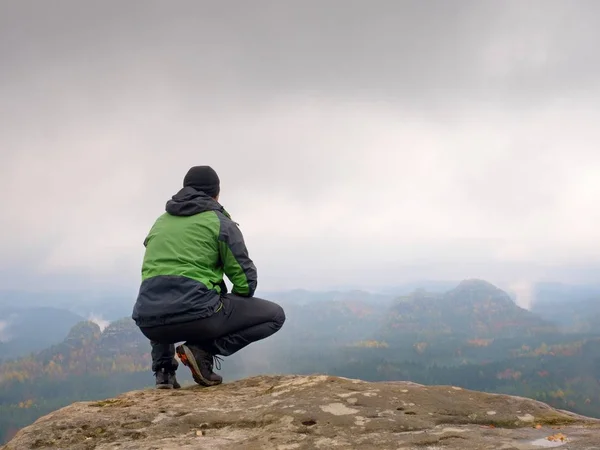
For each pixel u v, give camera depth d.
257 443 1.79
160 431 1.98
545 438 1.72
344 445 1.73
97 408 2.28
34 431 2.02
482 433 1.81
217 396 2.41
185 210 2.71
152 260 2.66
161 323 2.60
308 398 2.15
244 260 2.71
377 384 2.33
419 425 1.90
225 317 2.70
